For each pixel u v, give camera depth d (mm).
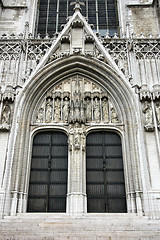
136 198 13781
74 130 15844
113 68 17172
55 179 15422
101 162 15914
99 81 17734
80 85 17812
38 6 24719
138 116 15453
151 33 22234
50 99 17312
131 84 16578
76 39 18281
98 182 15359
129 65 17703
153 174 14086
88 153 16156
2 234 11234
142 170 14078
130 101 16047
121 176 15523
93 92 17516
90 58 17594
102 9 24641
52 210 14586
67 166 15734
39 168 15703
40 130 16469
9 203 13391
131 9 23641
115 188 15227
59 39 18375
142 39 18859
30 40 18797
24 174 14727
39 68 17141
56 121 16500
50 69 17297
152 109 15781
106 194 15031
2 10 23500
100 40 18672
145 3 24172
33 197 14914
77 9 19469
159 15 22297
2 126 15039
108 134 16703
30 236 11062
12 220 12875
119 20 23516
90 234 11227
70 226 11836
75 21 18703
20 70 17312
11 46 18547
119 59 18219
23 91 16250
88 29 18734
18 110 15633
